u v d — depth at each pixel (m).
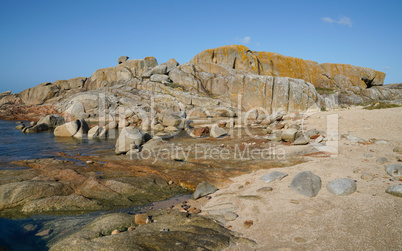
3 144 15.05
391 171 5.82
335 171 6.43
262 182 6.64
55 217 5.76
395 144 8.46
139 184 7.39
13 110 32.91
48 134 19.58
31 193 6.54
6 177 7.80
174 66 38.81
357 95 33.78
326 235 3.88
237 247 3.85
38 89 39.03
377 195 4.82
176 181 7.86
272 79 29.97
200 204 6.25
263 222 4.59
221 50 36.06
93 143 15.59
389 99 33.34
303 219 4.43
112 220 5.13
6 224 5.45
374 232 3.75
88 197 6.68
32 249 4.50
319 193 5.32
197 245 3.86
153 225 4.78
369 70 37.06
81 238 4.41
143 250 3.75
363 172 6.15
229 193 6.43
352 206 4.56
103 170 8.85
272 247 3.78
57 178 7.84
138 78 37.25
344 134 11.03
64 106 32.44
